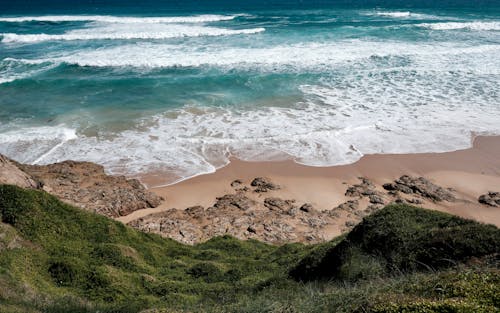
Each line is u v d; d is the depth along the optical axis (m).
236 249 16.14
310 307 7.50
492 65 36.38
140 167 21.89
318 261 12.10
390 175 21.55
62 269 12.19
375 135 25.00
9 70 35.81
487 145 23.92
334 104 29.14
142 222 17.81
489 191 20.08
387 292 7.07
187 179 21.16
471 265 8.80
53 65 37.12
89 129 25.47
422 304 5.88
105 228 15.40
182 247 16.30
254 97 30.48
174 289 12.42
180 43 45.50
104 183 19.95
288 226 17.78
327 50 41.38
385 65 36.88
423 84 32.41
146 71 36.03
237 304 9.26
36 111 27.73
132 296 11.90
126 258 13.94
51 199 15.19
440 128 25.69
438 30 51.69
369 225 11.99
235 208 18.98
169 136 24.84
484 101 29.08
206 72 35.62
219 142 24.25
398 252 10.48
